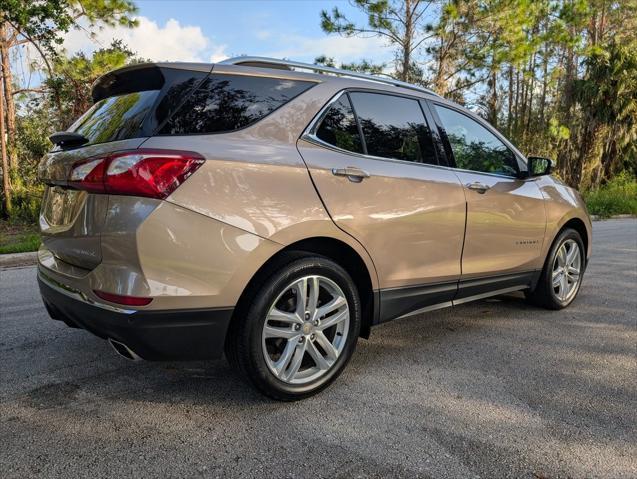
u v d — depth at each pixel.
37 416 2.54
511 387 2.93
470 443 2.33
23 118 14.52
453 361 3.32
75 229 2.43
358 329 2.92
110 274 2.26
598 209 16.80
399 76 16.73
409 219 3.08
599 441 2.36
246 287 2.50
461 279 3.51
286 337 2.63
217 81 2.58
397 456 2.21
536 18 16.70
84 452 2.23
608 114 24.12
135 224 2.19
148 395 2.78
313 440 2.34
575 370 3.19
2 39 12.16
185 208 2.26
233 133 2.51
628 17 27.58
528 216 3.98
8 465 2.12
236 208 2.38
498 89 29.12
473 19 15.18
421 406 2.69
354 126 2.98
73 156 2.48
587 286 5.45
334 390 2.87
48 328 3.91
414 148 3.28
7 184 11.88
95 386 2.89
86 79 12.51
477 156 3.73
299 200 2.58
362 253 2.87
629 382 3.02
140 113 2.41
